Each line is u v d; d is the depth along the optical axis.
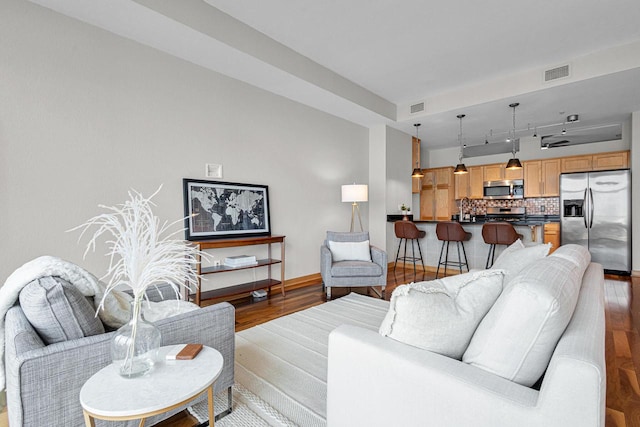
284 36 3.33
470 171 7.49
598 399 0.72
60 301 1.19
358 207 5.58
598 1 2.75
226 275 3.65
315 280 4.74
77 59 2.57
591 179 5.38
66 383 1.14
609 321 2.99
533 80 4.05
